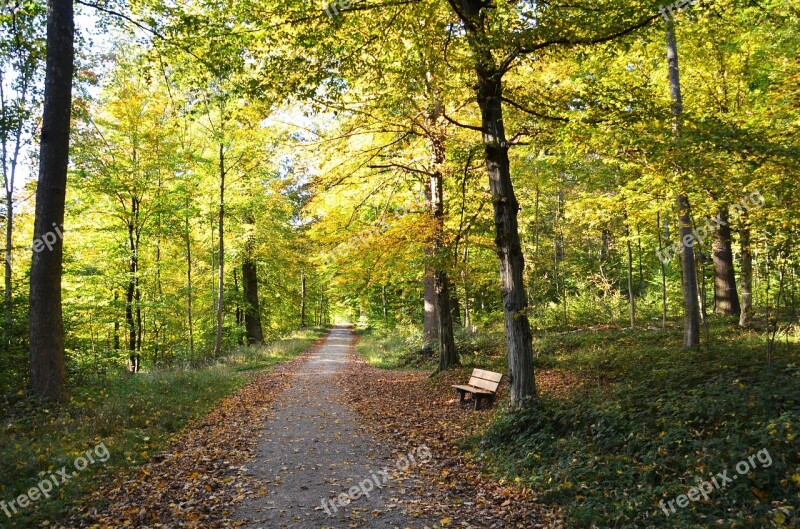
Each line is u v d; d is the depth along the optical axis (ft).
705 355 34.12
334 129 39.47
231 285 93.30
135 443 24.54
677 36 37.17
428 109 35.40
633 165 35.86
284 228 78.13
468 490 19.74
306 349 89.86
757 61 40.16
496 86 26.94
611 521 15.24
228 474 21.49
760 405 18.51
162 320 77.51
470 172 37.86
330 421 31.94
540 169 49.44
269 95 26.86
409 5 24.93
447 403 35.83
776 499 14.16
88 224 65.16
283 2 23.26
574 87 35.60
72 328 39.65
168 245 78.23
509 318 26.94
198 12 27.73
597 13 22.09
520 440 22.70
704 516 14.11
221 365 58.59
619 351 43.42
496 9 25.07
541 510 17.08
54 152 30.12
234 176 69.00
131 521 16.55
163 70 31.65
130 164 60.39
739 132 24.35
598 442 20.18
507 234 27.04
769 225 30.53
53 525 16.06
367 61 27.50
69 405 29.35
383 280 46.60
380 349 80.89
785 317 39.70
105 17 30.99
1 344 31.83
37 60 39.93
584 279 87.92
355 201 44.50
